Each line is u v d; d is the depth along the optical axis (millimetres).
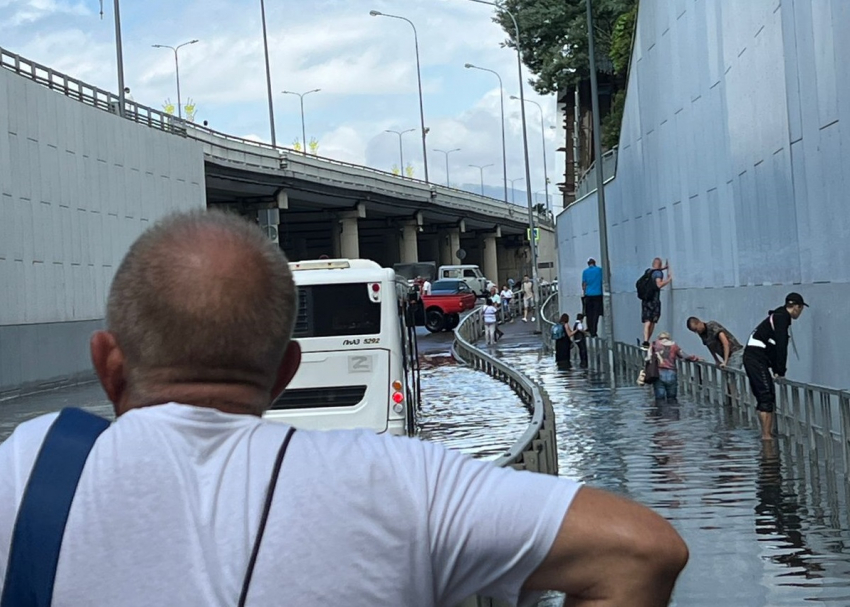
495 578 2025
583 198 47219
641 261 35219
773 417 18719
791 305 17641
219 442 2076
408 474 2033
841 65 16719
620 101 59375
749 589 8961
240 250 2205
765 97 21219
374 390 17172
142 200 49375
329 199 79812
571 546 1982
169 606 1938
